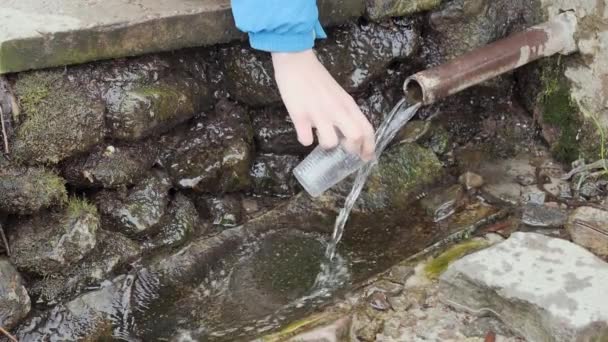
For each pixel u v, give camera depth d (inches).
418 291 59.0
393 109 63.9
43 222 58.6
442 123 70.5
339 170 59.2
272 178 67.9
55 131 57.7
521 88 71.2
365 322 57.0
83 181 60.3
